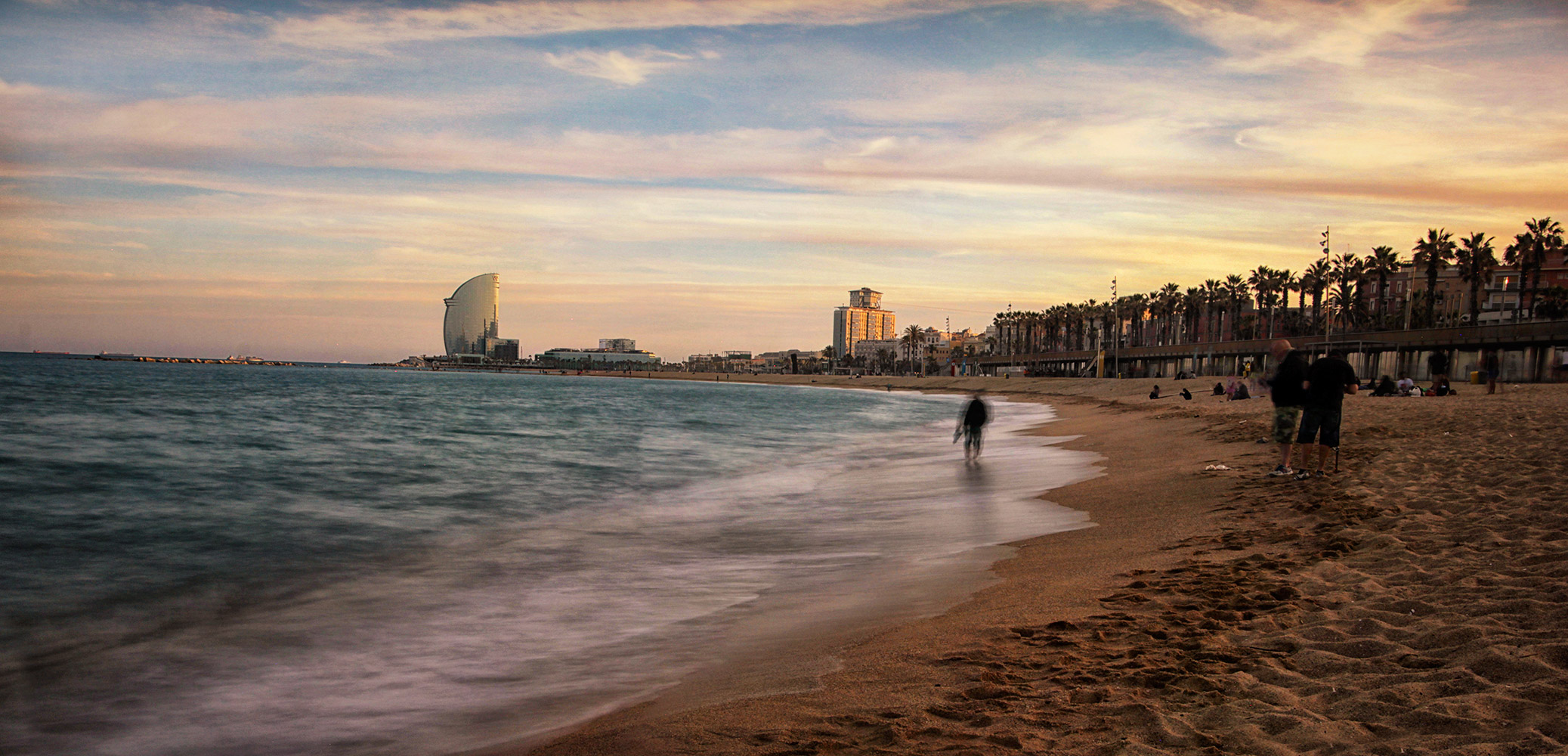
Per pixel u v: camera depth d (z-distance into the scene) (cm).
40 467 1739
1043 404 6444
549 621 664
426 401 6281
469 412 4650
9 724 466
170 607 707
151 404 4494
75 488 1459
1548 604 468
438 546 968
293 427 3130
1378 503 876
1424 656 419
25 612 689
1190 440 2006
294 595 746
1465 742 318
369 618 673
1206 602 573
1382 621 485
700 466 1908
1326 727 346
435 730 455
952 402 8075
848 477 1658
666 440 2775
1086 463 1709
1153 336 16112
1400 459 1199
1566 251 7325
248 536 1028
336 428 3131
